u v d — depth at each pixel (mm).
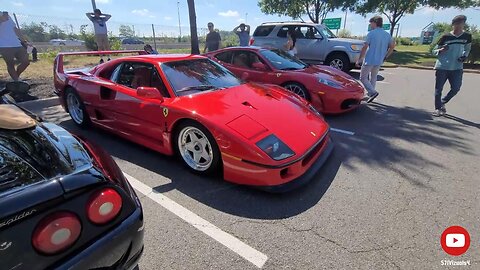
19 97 5523
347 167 3180
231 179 2643
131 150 3592
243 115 2732
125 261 1418
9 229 1044
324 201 2539
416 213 2387
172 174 3002
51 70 8773
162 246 2039
